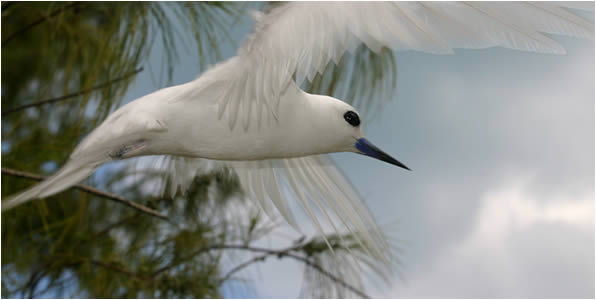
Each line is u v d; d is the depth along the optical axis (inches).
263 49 80.9
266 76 82.3
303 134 95.0
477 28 76.0
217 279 165.8
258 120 89.7
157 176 163.9
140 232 167.3
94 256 165.3
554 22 76.5
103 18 154.8
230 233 166.4
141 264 164.9
